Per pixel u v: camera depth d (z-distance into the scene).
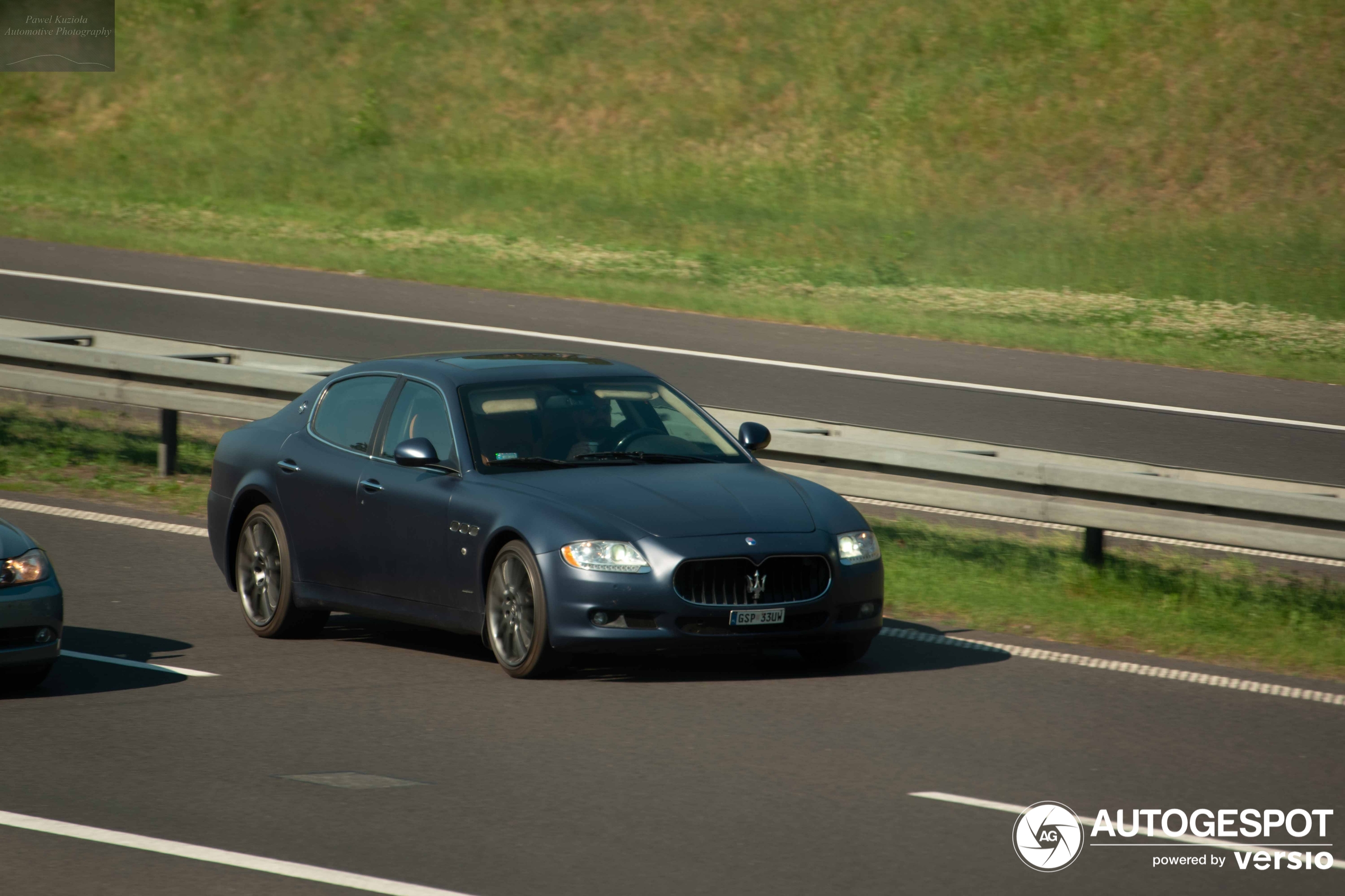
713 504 31.62
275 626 35.78
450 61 130.00
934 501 43.19
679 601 30.08
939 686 31.64
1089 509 41.38
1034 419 64.06
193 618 37.25
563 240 105.69
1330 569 45.38
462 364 35.75
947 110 119.31
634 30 130.25
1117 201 109.94
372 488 34.19
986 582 42.34
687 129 121.06
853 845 21.56
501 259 98.81
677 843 21.47
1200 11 122.69
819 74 124.00
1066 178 112.62
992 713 29.58
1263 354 81.25
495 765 25.30
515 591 31.47
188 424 62.09
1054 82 120.00
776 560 30.94
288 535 35.81
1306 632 38.19
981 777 25.27
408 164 119.88
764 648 31.06
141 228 103.69
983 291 96.69
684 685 31.20
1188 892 20.16
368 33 133.50
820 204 112.38
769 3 130.50
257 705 29.17
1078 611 39.16
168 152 122.19
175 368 53.06
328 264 95.00
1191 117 115.25
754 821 22.58
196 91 129.38
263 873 19.91
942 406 65.81
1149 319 89.19
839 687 31.27
